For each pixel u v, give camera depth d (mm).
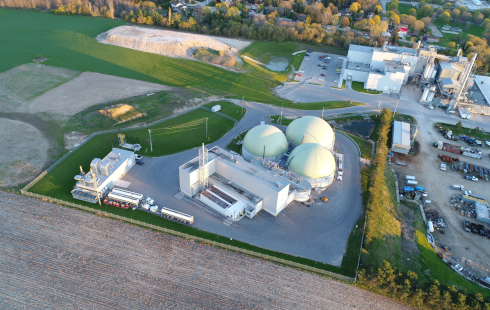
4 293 67500
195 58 173500
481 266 80875
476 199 98625
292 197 91000
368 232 81125
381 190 96562
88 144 110062
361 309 68438
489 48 197875
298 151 97812
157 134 117188
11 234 79000
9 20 199500
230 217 86625
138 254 76438
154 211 86812
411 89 159625
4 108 125562
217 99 142500
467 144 124625
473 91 156125
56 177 96188
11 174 96000
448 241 86938
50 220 83125
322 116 135625
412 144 122250
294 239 82188
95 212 85938
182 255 76750
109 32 187625
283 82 160875
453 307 66625
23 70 151875
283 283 72250
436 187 104375
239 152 110688
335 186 98625
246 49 187750
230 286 71062
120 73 156250
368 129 130125
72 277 71062
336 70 173000
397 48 171375
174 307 66812
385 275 69812
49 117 122375
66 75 151000
